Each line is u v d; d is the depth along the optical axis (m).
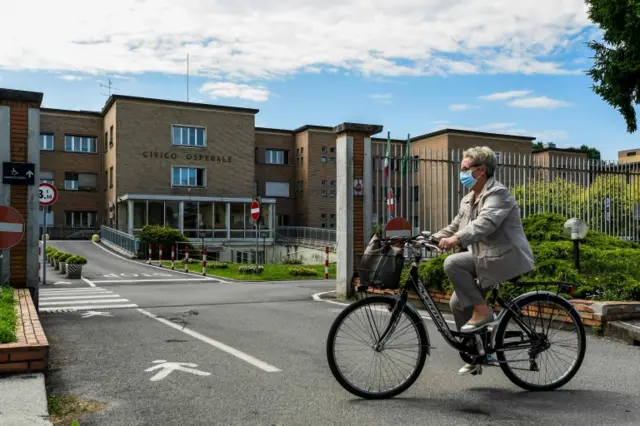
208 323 8.32
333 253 34.19
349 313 4.29
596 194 13.31
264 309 10.02
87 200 47.56
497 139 46.19
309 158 51.44
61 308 10.40
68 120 47.09
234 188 46.88
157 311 9.87
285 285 16.08
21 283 8.91
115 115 43.00
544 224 10.77
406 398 4.33
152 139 44.00
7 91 8.81
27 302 7.42
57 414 3.97
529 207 12.48
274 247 42.81
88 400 4.30
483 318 4.37
